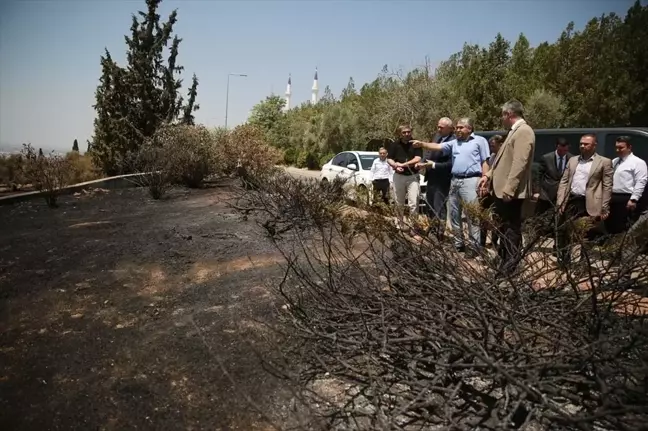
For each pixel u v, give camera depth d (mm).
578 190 5062
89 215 8891
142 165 14453
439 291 2539
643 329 2078
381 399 2270
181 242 6281
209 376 2785
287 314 3467
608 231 5387
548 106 18172
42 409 2502
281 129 41781
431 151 5699
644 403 1932
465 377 2221
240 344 3156
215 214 8516
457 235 2924
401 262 2787
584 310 2383
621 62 17422
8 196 10688
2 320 3752
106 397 2602
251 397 2541
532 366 2016
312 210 5539
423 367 2496
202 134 14234
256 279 4516
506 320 2250
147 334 3414
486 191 4539
